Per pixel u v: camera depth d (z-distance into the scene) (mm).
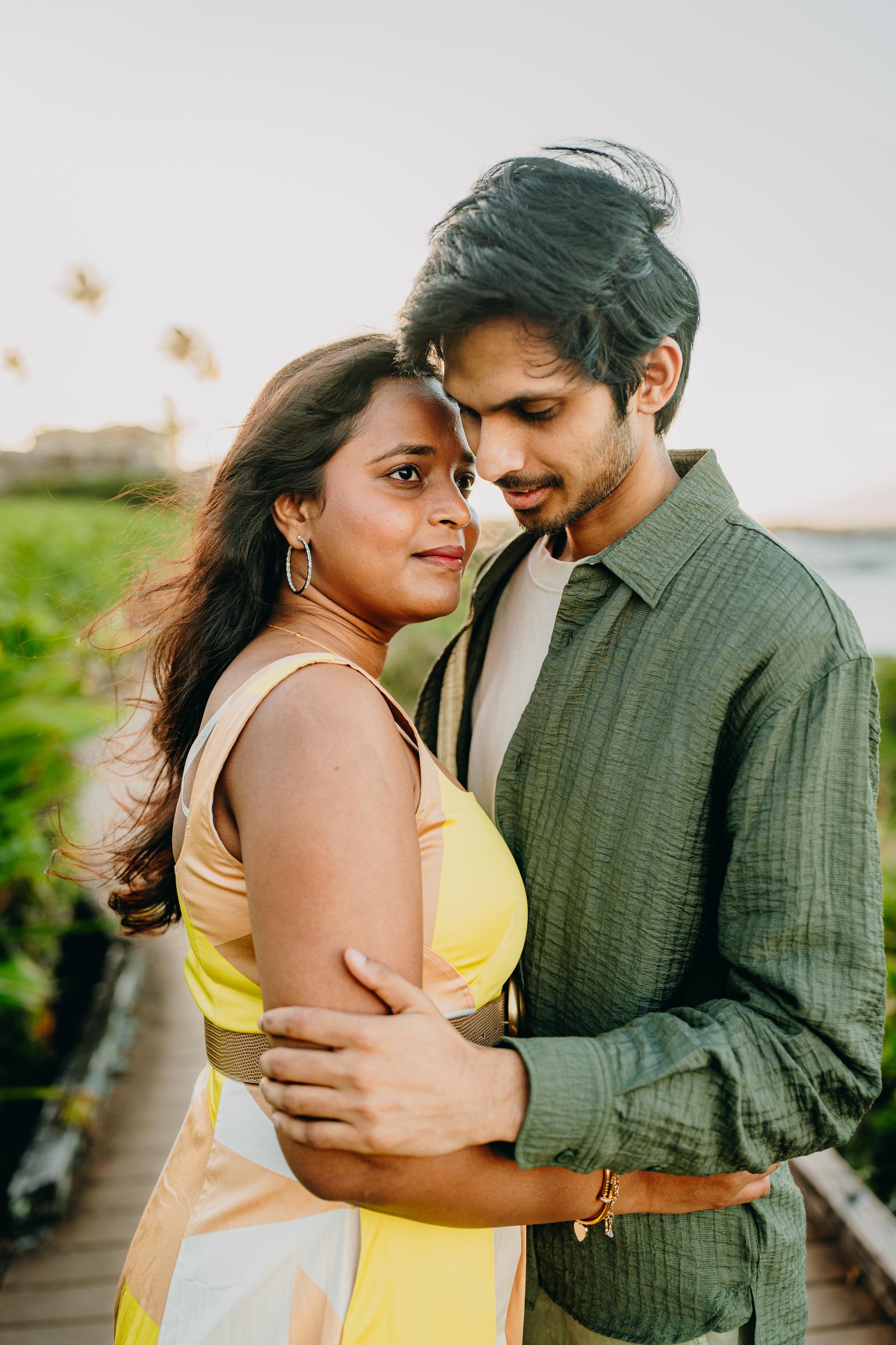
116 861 1396
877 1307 2023
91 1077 2908
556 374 916
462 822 1019
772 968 893
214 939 936
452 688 1487
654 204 1012
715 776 1003
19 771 2635
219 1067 984
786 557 1000
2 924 2904
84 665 2523
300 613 1129
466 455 1120
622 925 1044
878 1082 888
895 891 2633
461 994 1002
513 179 921
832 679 925
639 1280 1086
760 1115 839
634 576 1061
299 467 1057
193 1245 955
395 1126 715
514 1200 850
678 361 1022
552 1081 788
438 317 902
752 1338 1085
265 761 833
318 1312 900
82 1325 2047
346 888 767
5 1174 2568
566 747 1109
